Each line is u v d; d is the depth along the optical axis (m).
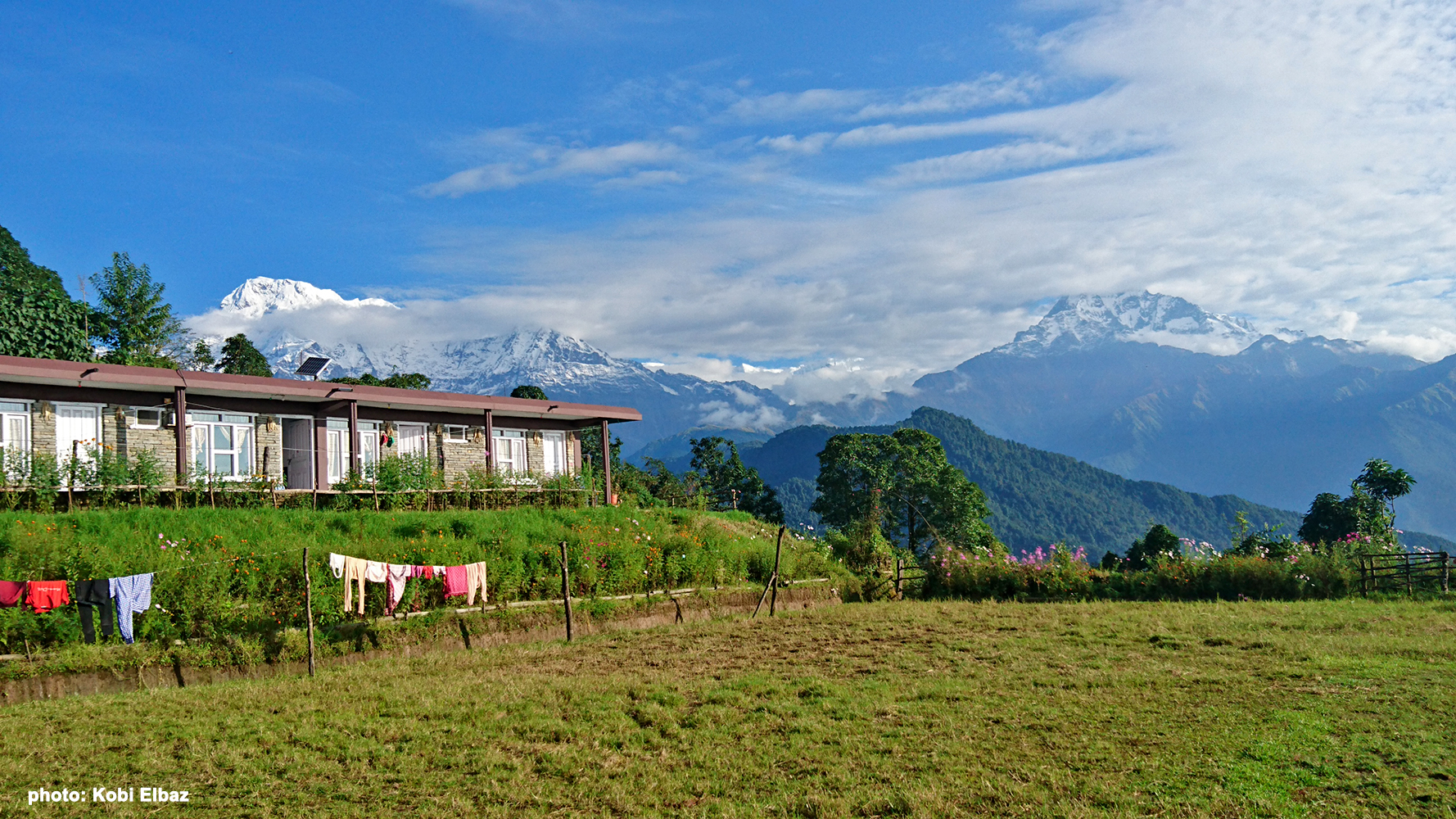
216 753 9.77
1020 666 13.43
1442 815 7.39
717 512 35.38
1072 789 8.23
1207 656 13.81
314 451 27.19
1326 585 21.64
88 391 22.41
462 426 30.83
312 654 14.21
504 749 9.91
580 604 19.53
